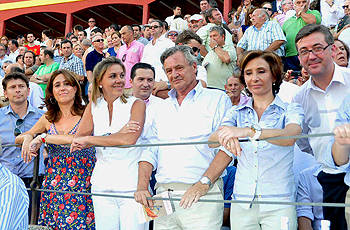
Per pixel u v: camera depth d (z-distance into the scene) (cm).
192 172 311
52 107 375
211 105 322
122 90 345
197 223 306
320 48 331
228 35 676
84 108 377
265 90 299
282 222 271
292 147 295
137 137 328
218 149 318
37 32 2003
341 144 266
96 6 1667
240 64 309
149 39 1098
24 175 444
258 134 264
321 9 925
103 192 328
